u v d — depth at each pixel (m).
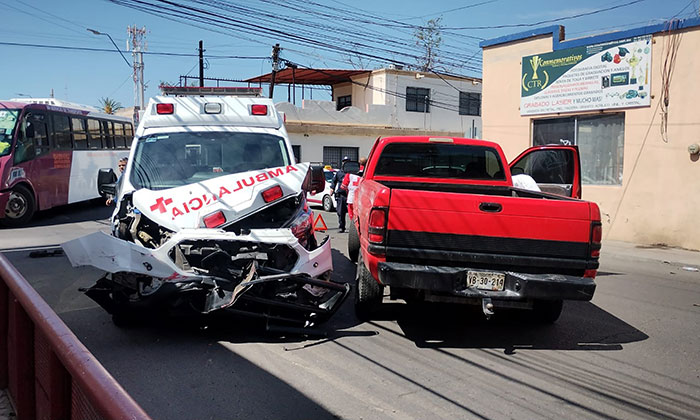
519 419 3.86
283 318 5.29
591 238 5.12
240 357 4.91
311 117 29.94
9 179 13.55
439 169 7.10
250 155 6.79
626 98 12.97
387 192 5.15
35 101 15.62
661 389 4.46
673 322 6.50
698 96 11.93
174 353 4.96
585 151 14.07
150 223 5.54
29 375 3.21
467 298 5.28
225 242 5.21
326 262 5.54
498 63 15.70
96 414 1.88
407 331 5.85
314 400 4.08
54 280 7.79
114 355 4.89
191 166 6.53
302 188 5.85
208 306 4.93
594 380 4.62
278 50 27.89
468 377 4.62
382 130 31.66
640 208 12.93
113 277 5.15
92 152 18.05
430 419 3.83
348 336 5.62
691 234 12.11
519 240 5.12
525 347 5.46
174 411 3.85
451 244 5.14
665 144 12.46
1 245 10.94
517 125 15.39
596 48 13.43
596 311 6.97
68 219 15.55
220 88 8.73
